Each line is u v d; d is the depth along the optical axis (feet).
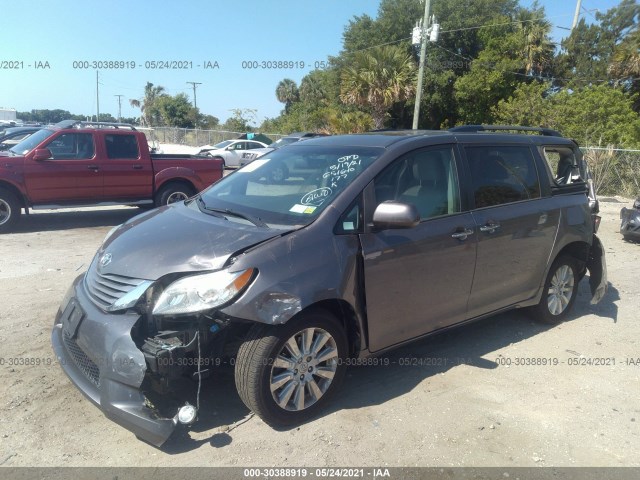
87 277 12.07
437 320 13.61
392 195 12.67
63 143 30.99
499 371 14.19
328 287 11.05
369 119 94.58
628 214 31.04
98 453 10.25
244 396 10.77
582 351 15.65
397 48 92.27
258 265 10.44
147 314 10.48
